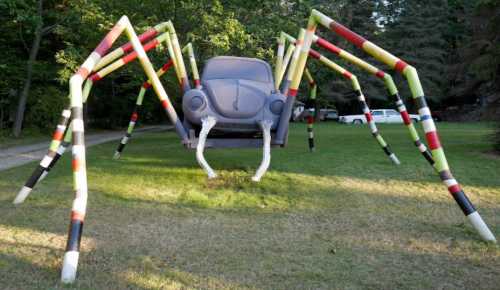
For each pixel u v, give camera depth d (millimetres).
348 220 5562
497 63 13070
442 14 43594
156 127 29344
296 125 31359
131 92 26469
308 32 6941
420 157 10578
